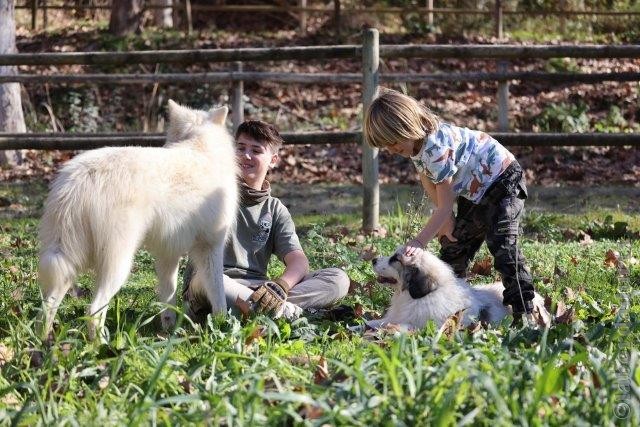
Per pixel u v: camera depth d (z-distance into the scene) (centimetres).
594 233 859
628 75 943
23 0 2084
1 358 441
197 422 322
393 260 521
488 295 539
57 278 459
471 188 513
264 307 530
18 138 916
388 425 309
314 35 1911
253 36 1911
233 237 577
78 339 457
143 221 484
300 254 578
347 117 1562
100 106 1628
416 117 489
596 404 330
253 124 581
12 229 884
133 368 383
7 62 927
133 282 658
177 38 1870
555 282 638
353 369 350
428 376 347
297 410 342
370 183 869
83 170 469
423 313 511
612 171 1273
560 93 1595
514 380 338
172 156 503
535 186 1159
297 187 1159
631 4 2069
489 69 1717
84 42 1869
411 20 1969
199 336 423
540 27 1983
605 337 443
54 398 367
